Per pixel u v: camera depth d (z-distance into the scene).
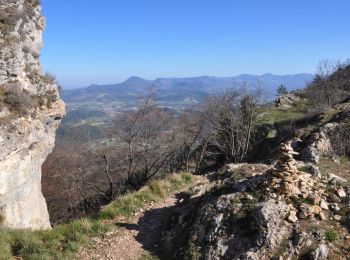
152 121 31.58
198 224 10.98
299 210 10.05
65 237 12.12
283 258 9.00
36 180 19.80
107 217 13.79
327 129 19.73
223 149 33.31
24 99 17.11
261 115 36.53
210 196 12.24
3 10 18.08
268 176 11.53
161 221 13.31
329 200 10.47
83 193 31.69
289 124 31.95
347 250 8.85
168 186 16.53
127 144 31.48
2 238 11.55
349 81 42.94
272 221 9.77
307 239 9.21
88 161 33.19
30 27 19.75
